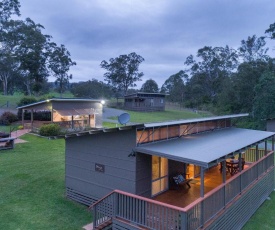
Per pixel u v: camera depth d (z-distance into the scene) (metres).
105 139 10.73
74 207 11.45
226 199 9.74
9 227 9.53
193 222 7.54
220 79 69.75
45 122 29.77
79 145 11.84
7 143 21.17
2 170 15.88
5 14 56.81
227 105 50.09
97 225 9.51
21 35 60.34
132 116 45.22
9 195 12.38
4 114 33.16
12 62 60.34
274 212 12.95
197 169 14.02
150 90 106.25
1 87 69.75
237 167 13.97
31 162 17.84
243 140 12.27
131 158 9.89
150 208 8.16
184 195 11.14
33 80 65.62
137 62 90.44
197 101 70.75
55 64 68.94
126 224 8.50
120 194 8.79
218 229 8.91
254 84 46.12
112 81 90.75
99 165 11.00
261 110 40.34
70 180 12.33
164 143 10.69
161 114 51.66
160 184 11.36
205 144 10.69
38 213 10.73
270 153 15.76
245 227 11.12
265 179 14.57
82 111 31.08
